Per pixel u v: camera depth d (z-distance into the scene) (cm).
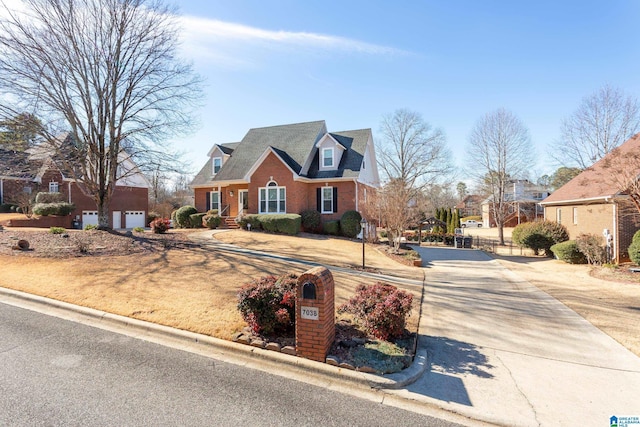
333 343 511
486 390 408
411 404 379
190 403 364
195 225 2433
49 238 1373
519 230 2108
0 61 1288
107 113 1496
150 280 870
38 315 637
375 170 2777
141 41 1521
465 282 1117
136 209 3234
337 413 356
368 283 990
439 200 5831
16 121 1334
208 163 2791
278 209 2217
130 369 439
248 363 470
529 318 711
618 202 1372
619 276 1151
